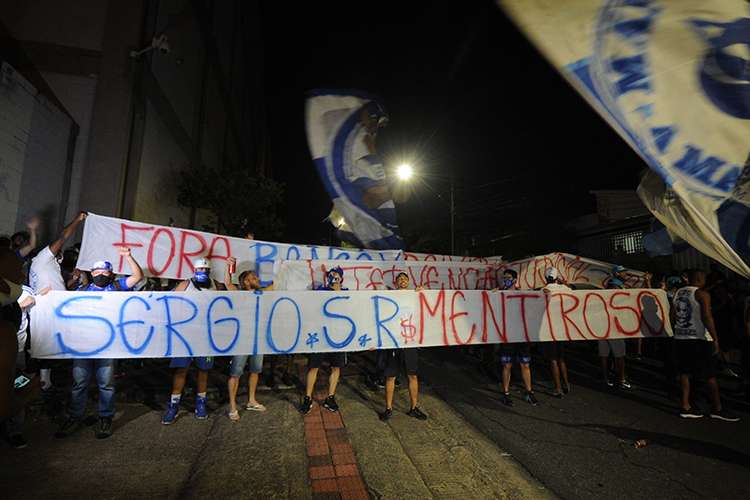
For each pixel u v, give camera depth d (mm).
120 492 3201
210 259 5965
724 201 3037
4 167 6051
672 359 6504
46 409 4848
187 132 12875
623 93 2746
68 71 8234
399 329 5105
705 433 4691
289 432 4480
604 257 17172
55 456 3766
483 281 7766
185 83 12398
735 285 8055
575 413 5355
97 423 4562
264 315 4676
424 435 4598
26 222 6590
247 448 4051
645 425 4934
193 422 4699
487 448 4312
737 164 2951
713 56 2785
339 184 5812
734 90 2834
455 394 6145
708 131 2881
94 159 8016
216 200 11766
